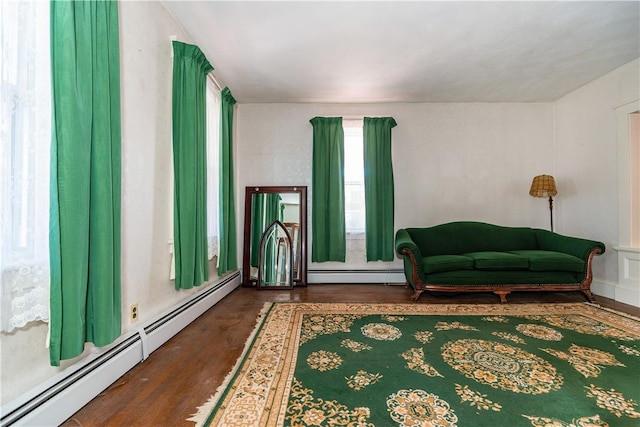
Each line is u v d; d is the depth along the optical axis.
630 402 1.42
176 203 2.22
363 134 3.98
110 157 1.47
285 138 4.09
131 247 1.81
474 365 1.77
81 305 1.29
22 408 1.13
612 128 3.23
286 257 3.83
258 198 4.02
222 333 2.28
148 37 1.98
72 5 1.26
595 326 2.37
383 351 1.97
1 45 1.04
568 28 2.46
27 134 1.13
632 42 2.67
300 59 2.93
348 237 4.05
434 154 4.05
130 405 1.41
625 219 3.08
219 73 3.21
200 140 2.47
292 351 1.97
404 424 1.27
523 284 3.10
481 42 2.66
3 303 1.07
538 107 4.03
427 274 3.15
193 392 1.51
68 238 1.23
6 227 1.06
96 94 1.41
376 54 2.85
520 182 4.02
